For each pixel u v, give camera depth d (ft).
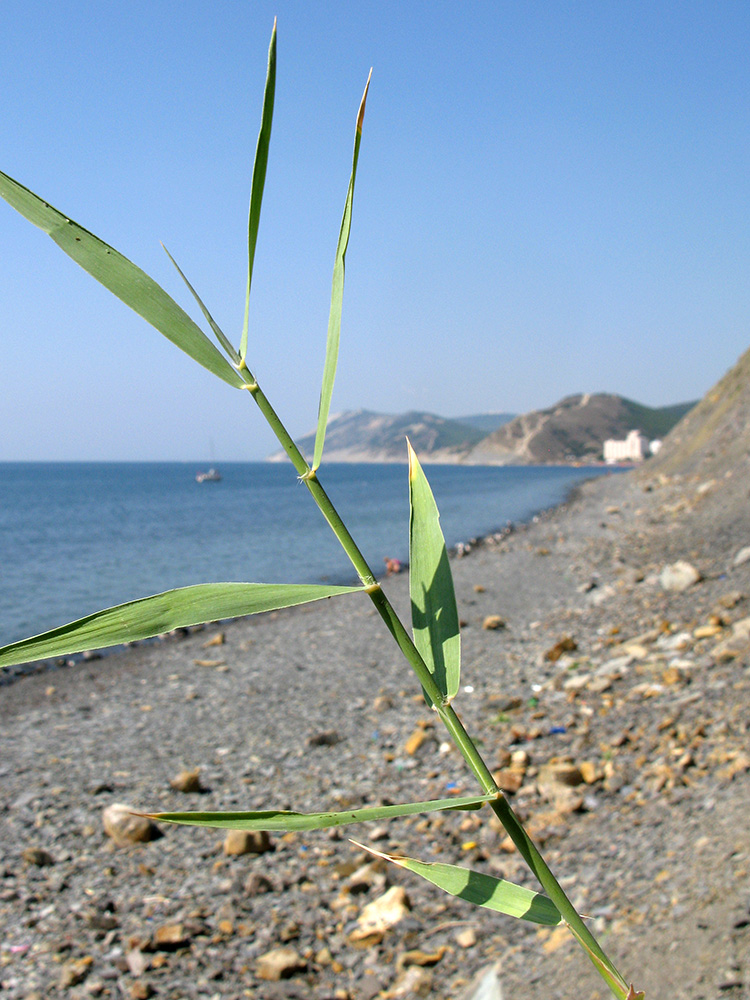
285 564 76.89
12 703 30.86
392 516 134.92
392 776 20.70
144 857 16.65
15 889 15.28
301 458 2.76
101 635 2.36
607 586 44.16
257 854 16.61
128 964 12.51
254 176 2.57
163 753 23.82
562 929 12.05
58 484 363.76
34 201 2.55
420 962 12.11
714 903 10.48
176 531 117.60
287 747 23.80
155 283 2.60
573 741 20.86
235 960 12.67
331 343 2.82
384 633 40.91
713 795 14.84
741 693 20.49
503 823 2.83
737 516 55.42
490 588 49.73
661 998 8.94
